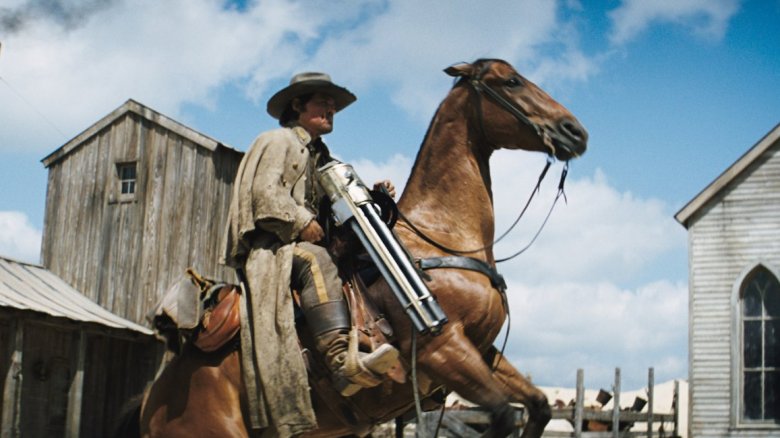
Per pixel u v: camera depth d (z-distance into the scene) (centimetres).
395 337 520
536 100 561
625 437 2042
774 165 2386
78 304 2089
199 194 2266
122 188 2353
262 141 526
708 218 2416
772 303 2361
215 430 512
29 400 1950
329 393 514
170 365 534
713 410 2339
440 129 573
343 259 525
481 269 538
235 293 524
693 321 2386
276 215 506
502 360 554
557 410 1922
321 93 548
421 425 509
